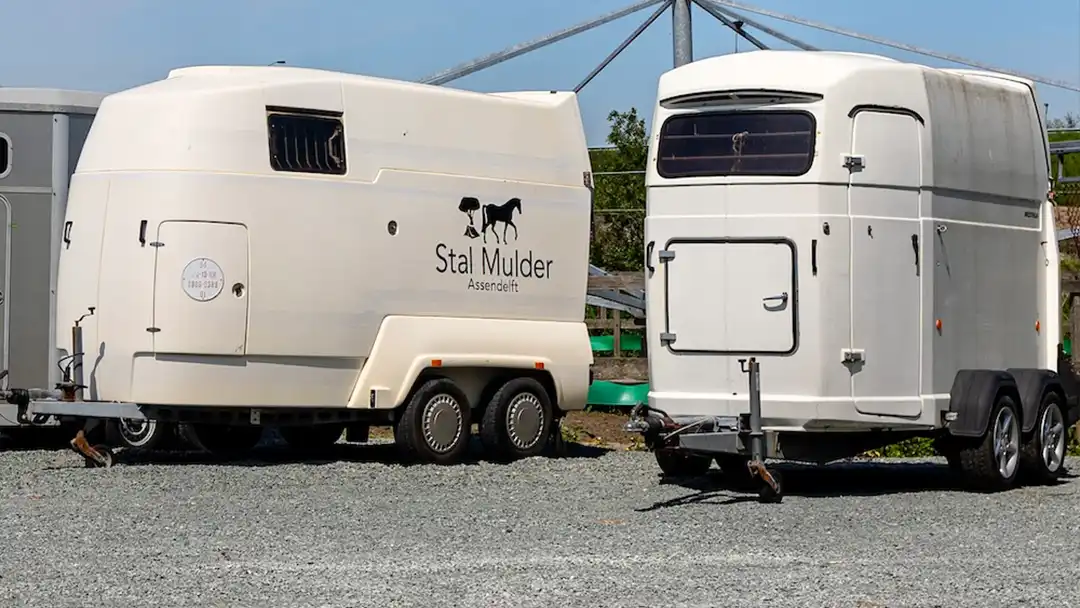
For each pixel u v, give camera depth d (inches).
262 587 353.1
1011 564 392.5
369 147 616.7
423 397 631.8
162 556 394.9
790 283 522.0
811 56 530.6
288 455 673.6
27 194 652.1
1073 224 1153.4
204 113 576.7
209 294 573.6
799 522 466.9
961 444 563.2
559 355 682.8
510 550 408.5
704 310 533.6
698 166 535.2
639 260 1232.8
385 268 618.5
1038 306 625.9
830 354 521.7
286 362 595.2
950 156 560.4
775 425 525.3
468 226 648.4
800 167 521.0
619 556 399.2
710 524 460.8
